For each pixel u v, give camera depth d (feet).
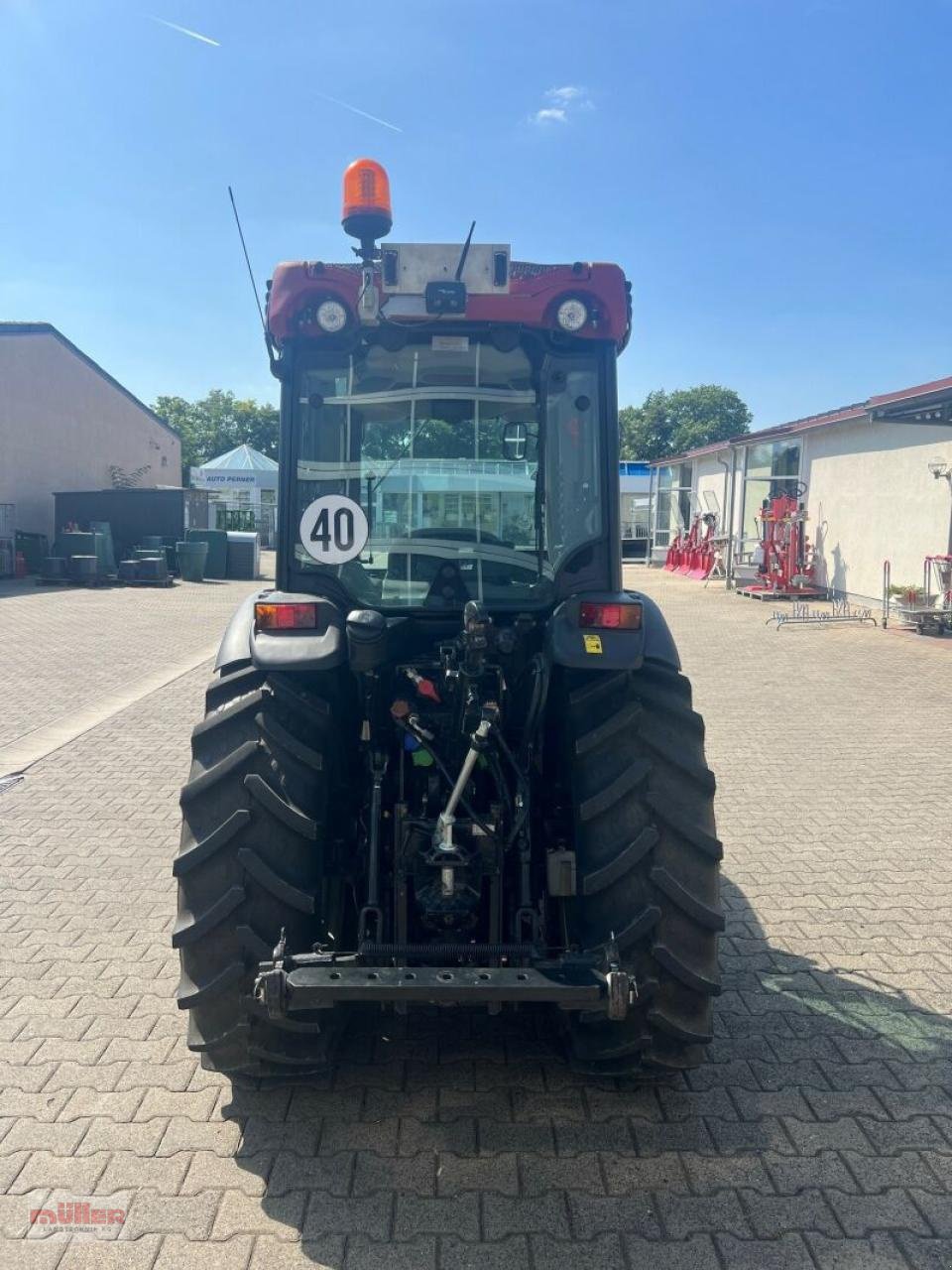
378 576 10.61
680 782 9.28
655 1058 9.29
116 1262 7.64
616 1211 8.22
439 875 9.35
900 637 41.78
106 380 88.84
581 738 9.45
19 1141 9.05
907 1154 8.98
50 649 38.01
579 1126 9.33
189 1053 10.54
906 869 15.94
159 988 11.94
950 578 42.37
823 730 25.52
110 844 16.85
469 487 10.52
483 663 9.31
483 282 9.55
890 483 48.08
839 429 52.90
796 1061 10.48
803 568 56.08
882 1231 8.03
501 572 10.59
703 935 9.16
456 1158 8.87
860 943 13.32
